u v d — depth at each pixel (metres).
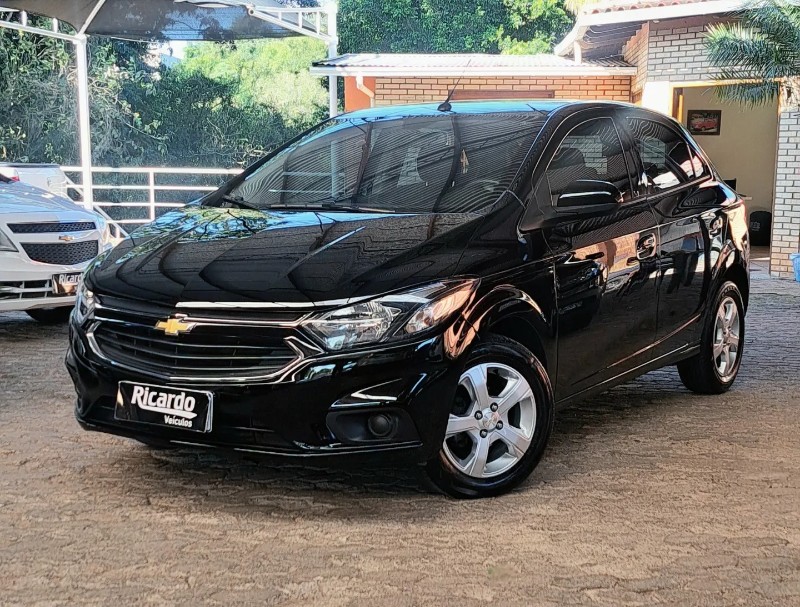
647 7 13.30
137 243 4.33
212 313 3.66
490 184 4.36
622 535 3.59
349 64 15.51
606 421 5.29
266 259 3.88
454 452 3.97
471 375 3.86
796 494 4.09
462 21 33.50
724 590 3.13
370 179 4.70
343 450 3.59
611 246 4.62
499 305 3.89
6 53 26.14
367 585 3.13
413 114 5.18
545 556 3.38
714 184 5.84
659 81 14.09
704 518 3.78
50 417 5.21
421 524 3.68
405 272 3.71
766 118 19.48
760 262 15.08
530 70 15.54
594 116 4.98
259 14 12.87
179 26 13.69
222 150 30.83
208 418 3.65
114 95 28.38
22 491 4.02
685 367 5.84
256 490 4.05
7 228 7.36
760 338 8.02
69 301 7.65
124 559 3.33
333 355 3.55
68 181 13.62
